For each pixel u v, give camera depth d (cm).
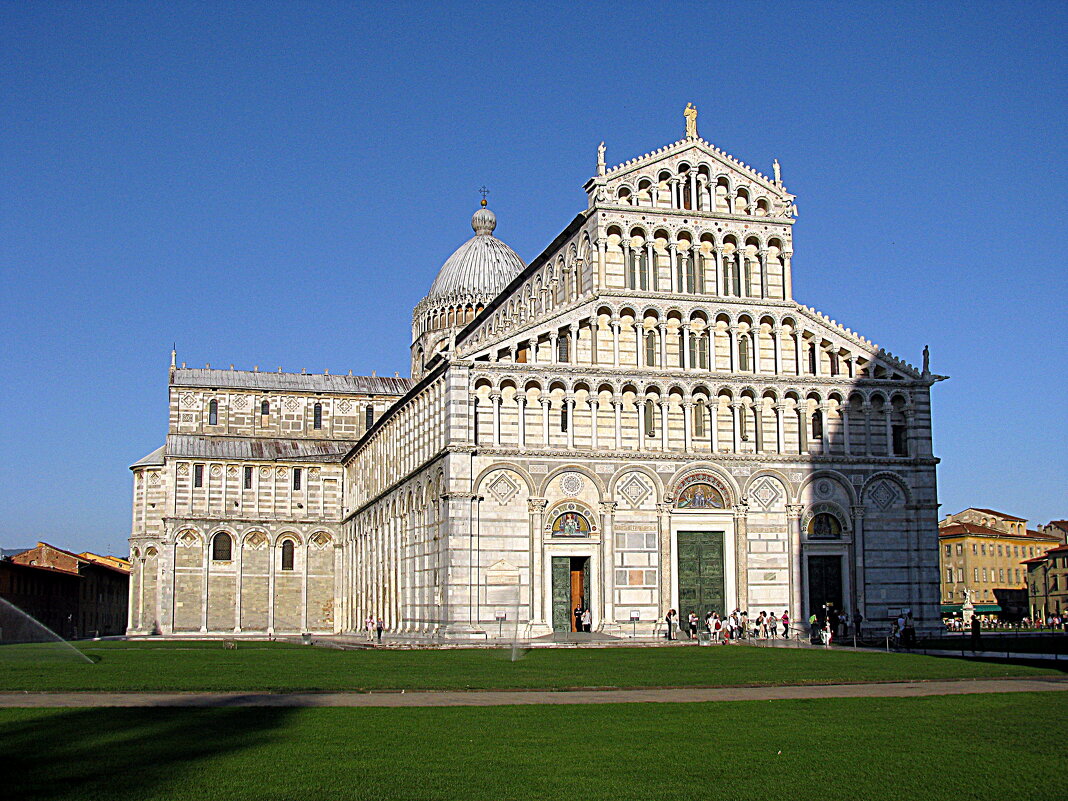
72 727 3475
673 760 3006
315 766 2880
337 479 14562
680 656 6919
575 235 9950
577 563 9281
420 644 8594
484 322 12938
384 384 16112
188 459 14012
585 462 9181
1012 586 18875
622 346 9444
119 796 2536
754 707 4072
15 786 2623
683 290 9669
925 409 9944
